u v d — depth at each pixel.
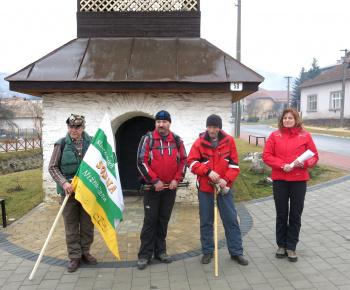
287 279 3.45
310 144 3.81
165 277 3.58
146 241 3.82
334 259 3.87
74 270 3.71
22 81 5.70
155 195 3.80
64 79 5.68
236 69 5.93
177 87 5.70
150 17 6.82
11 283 3.48
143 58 6.18
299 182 3.77
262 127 41.16
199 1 6.82
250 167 9.19
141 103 6.28
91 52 6.35
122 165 7.22
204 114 6.28
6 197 7.12
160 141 3.80
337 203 6.14
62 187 3.60
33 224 5.35
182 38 6.77
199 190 3.92
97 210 3.69
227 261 3.93
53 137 6.37
